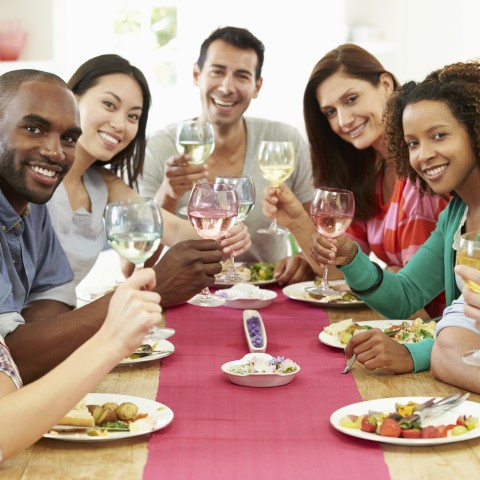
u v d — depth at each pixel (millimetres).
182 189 3012
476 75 2086
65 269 2328
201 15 6551
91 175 2895
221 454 1475
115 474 1393
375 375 1916
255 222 3531
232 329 2309
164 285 2029
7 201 1946
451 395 1675
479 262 1604
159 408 1646
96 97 2746
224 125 3486
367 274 2367
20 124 1823
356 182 3133
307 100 3160
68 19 6406
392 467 1421
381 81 3107
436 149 2074
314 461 1447
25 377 1852
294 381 1872
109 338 1390
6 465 1423
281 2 6500
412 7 6484
